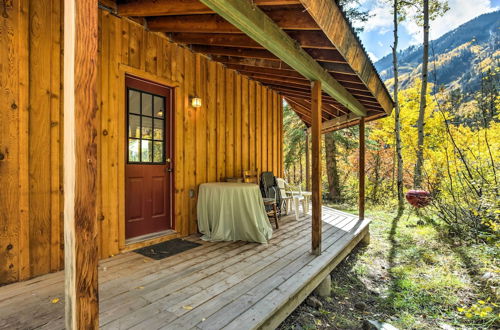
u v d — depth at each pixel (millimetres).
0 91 1983
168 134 3455
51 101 2260
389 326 2078
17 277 2066
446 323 2240
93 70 1029
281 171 6020
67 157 1013
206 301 1810
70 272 1003
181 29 2867
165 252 2871
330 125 6359
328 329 2115
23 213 2098
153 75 3143
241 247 3070
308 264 2537
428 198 4699
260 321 1587
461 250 3709
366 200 8586
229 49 3361
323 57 2615
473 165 4195
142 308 1705
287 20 2027
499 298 2475
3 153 2000
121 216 2824
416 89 9266
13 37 2043
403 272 3234
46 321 1555
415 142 9055
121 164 2830
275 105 5789
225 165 4320
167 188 3441
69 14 996
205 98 3914
